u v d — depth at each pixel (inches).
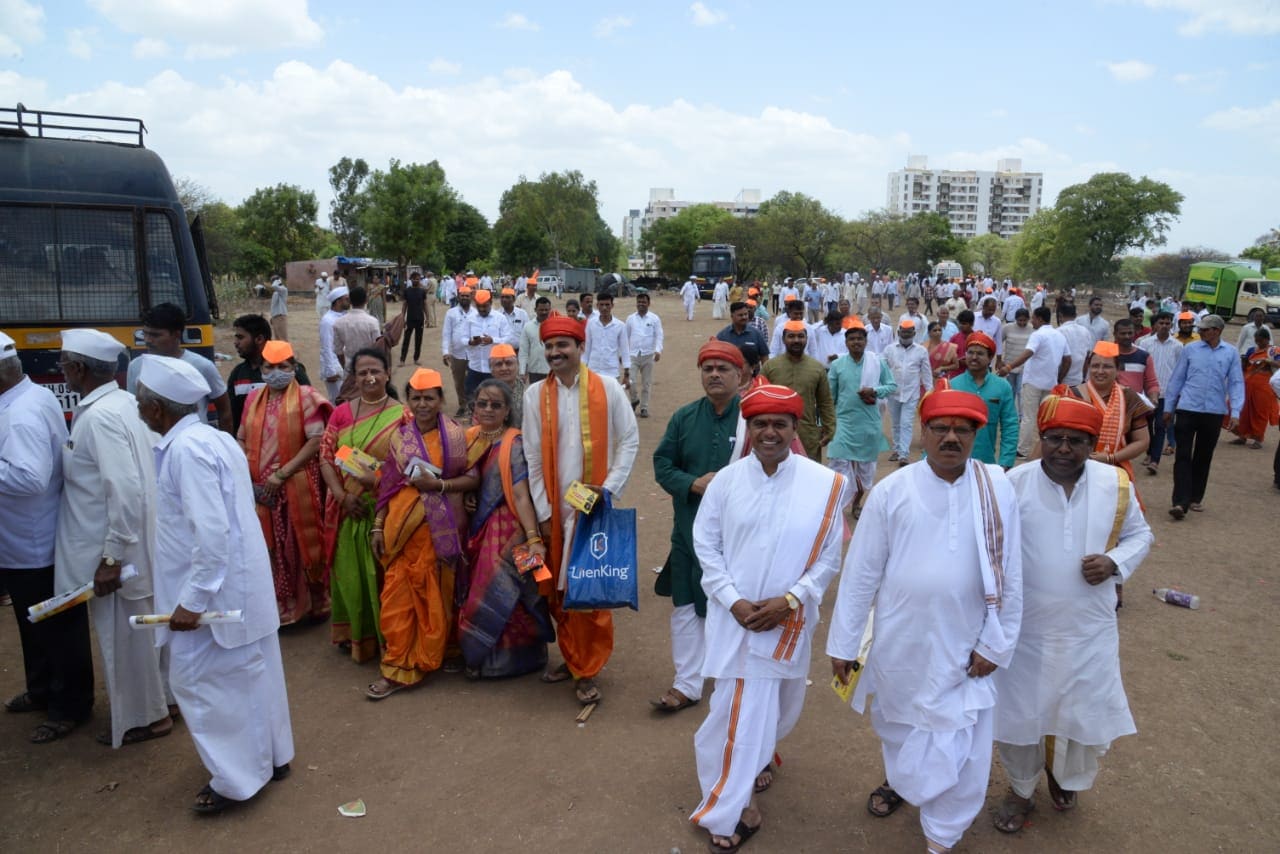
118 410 164.2
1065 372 396.5
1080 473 138.2
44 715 183.6
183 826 147.0
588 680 190.1
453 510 193.2
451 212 2017.7
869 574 132.0
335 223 2586.1
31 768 163.8
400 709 187.6
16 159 277.4
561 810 150.9
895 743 135.6
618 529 179.3
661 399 612.7
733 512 138.9
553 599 191.0
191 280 302.4
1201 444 339.0
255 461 219.3
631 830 145.4
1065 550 136.5
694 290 1382.9
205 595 141.1
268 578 153.3
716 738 139.7
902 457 398.3
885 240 2728.8
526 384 444.8
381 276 2022.6
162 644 147.8
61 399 283.6
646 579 269.3
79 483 165.8
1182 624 234.7
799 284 1748.3
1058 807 151.4
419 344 721.6
